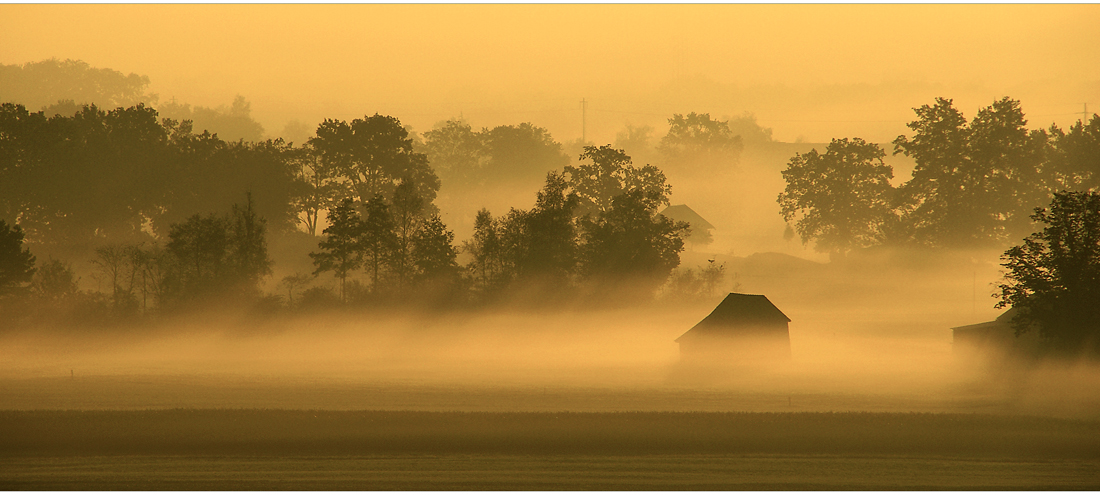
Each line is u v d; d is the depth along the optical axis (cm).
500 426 16525
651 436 15875
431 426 16488
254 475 13112
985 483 13012
